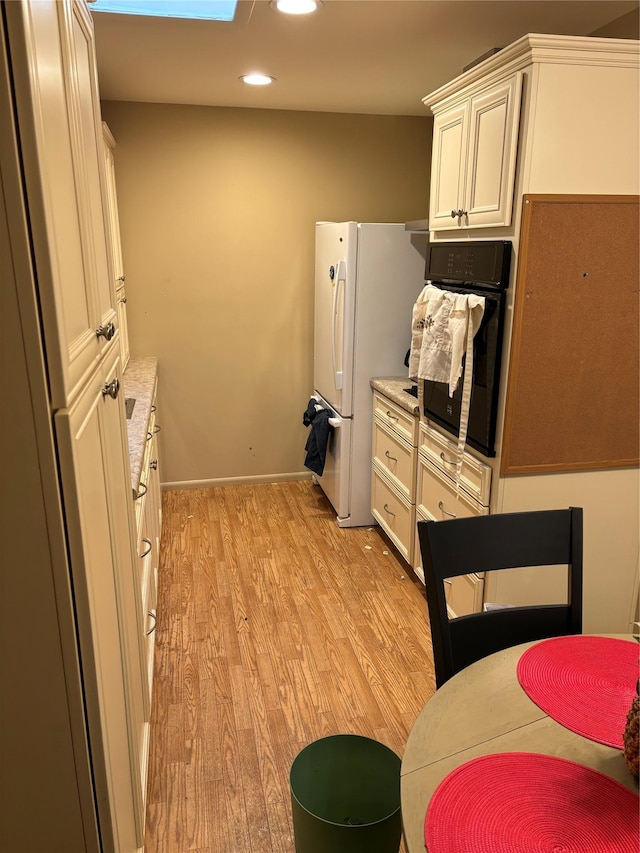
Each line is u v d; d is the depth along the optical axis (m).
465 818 0.93
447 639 1.40
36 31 0.79
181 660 2.47
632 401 2.25
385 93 3.39
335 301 3.45
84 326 1.07
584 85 1.93
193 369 4.11
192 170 3.79
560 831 0.90
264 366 4.21
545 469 2.24
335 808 1.74
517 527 1.49
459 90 2.34
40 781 1.04
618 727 1.11
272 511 3.95
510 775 1.01
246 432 4.30
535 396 2.16
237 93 3.42
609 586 2.42
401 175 4.06
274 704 2.23
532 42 1.84
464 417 2.28
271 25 2.36
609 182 2.03
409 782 1.00
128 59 2.78
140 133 3.67
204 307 4.02
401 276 3.40
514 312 2.07
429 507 2.86
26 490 0.90
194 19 2.30
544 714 1.15
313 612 2.82
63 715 1.01
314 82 3.17
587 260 2.07
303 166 3.92
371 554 3.40
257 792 1.86
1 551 0.92
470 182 2.30
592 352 2.16
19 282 0.81
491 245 2.14
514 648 1.34
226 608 2.85
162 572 3.17
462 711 1.16
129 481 1.61
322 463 3.69
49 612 0.96
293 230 4.01
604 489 2.32
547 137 1.95
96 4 2.16
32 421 0.87
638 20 2.24
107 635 1.16
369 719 2.16
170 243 3.87
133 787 1.48
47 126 0.84
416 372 2.75
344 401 3.52
